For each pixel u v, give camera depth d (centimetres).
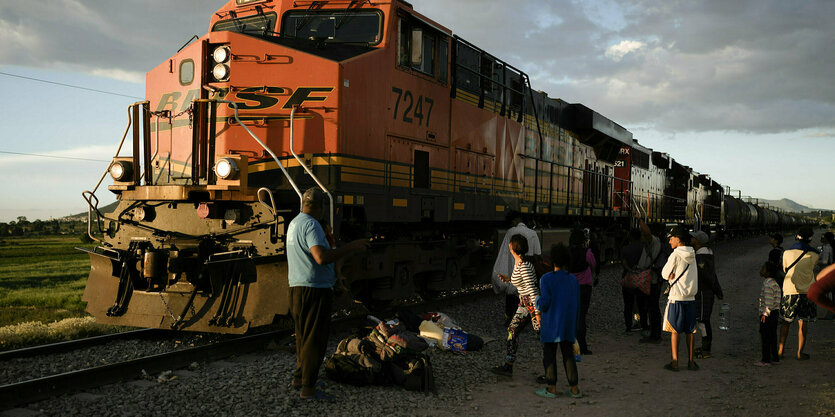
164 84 830
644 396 571
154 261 713
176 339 750
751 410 527
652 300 830
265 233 675
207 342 738
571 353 563
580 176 1805
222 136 769
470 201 1079
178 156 798
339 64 746
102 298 757
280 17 862
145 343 727
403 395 546
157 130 829
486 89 1161
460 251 1107
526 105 1390
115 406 480
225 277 702
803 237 737
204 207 694
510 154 1270
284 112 759
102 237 787
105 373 546
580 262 756
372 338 602
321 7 855
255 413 475
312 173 673
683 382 626
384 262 863
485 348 761
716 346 822
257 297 678
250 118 766
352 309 975
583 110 1758
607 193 2070
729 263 2316
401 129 875
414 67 909
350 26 852
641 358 742
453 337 728
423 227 998
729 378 644
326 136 746
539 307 564
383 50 833
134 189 747
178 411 474
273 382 554
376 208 815
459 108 1044
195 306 707
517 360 713
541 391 568
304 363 504
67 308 1084
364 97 792
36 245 5634
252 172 758
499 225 1274
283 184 755
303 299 502
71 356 646
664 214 2775
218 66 774
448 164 1005
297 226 504
